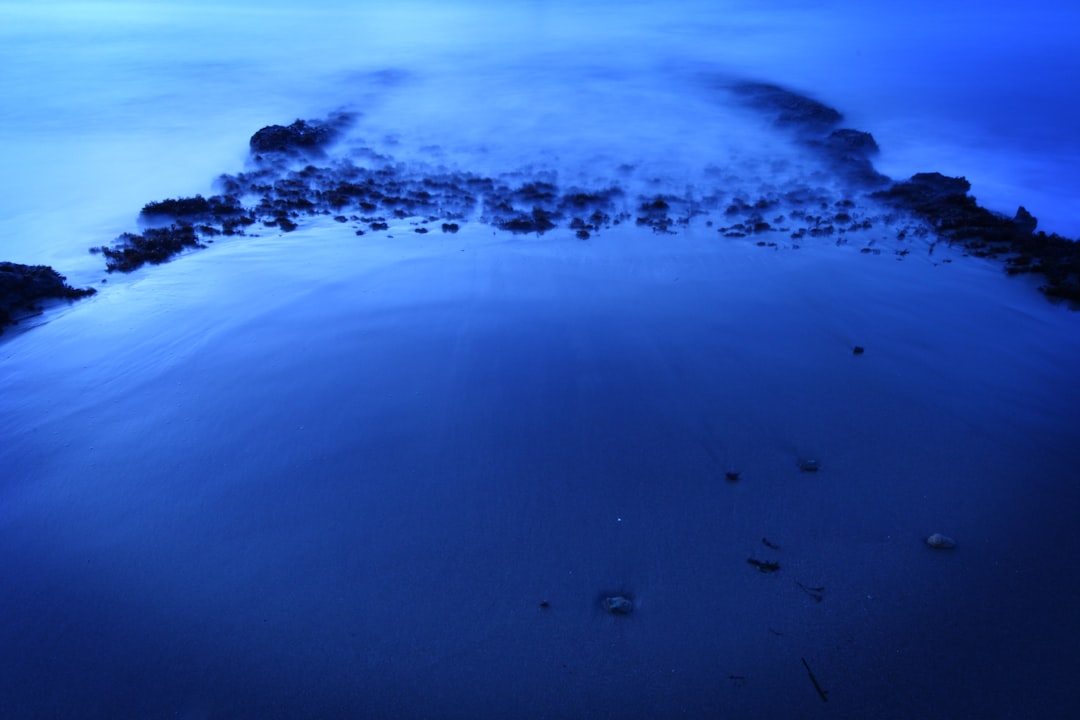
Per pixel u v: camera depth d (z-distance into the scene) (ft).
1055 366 26.37
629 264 34.94
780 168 49.21
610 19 107.14
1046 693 14.69
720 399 24.03
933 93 65.98
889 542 18.48
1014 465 21.20
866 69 74.28
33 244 38.55
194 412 23.62
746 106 61.57
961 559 17.97
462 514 19.38
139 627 16.44
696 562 17.89
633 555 18.08
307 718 14.51
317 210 43.50
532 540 18.53
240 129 58.39
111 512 19.75
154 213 41.78
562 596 16.98
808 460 21.22
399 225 40.93
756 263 35.06
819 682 14.98
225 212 42.42
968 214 40.63
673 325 28.81
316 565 17.92
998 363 26.40
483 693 14.88
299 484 20.51
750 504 19.69
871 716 14.32
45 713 14.71
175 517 19.53
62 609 16.97
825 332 28.37
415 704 14.69
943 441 22.17
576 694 14.82
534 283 32.60
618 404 23.77
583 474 20.74
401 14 116.47
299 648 15.85
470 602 16.85
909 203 43.29
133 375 25.73
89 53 84.48
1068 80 70.08
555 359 26.32
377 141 55.83
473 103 64.18
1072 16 104.22
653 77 71.31
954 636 15.96
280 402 23.98
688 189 46.06
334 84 70.28
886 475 20.77
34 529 19.30
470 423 22.88
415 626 16.30
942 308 30.50
